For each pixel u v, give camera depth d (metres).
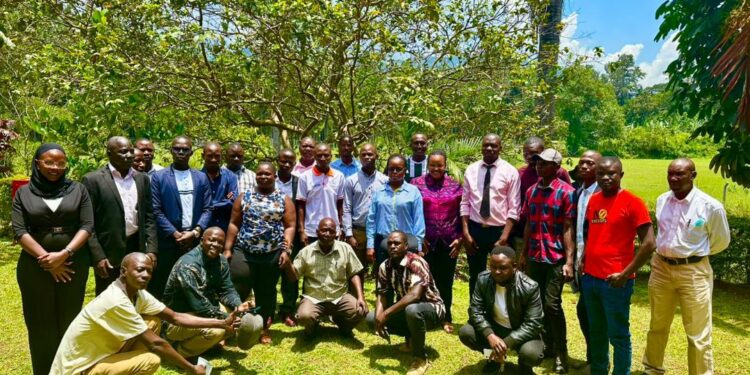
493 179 4.80
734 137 6.59
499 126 8.08
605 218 3.60
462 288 6.66
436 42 7.66
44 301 3.54
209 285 4.05
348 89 7.98
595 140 39.47
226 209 5.02
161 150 7.64
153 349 3.16
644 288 6.80
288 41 6.73
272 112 8.77
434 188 4.97
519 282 3.81
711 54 6.51
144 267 3.13
